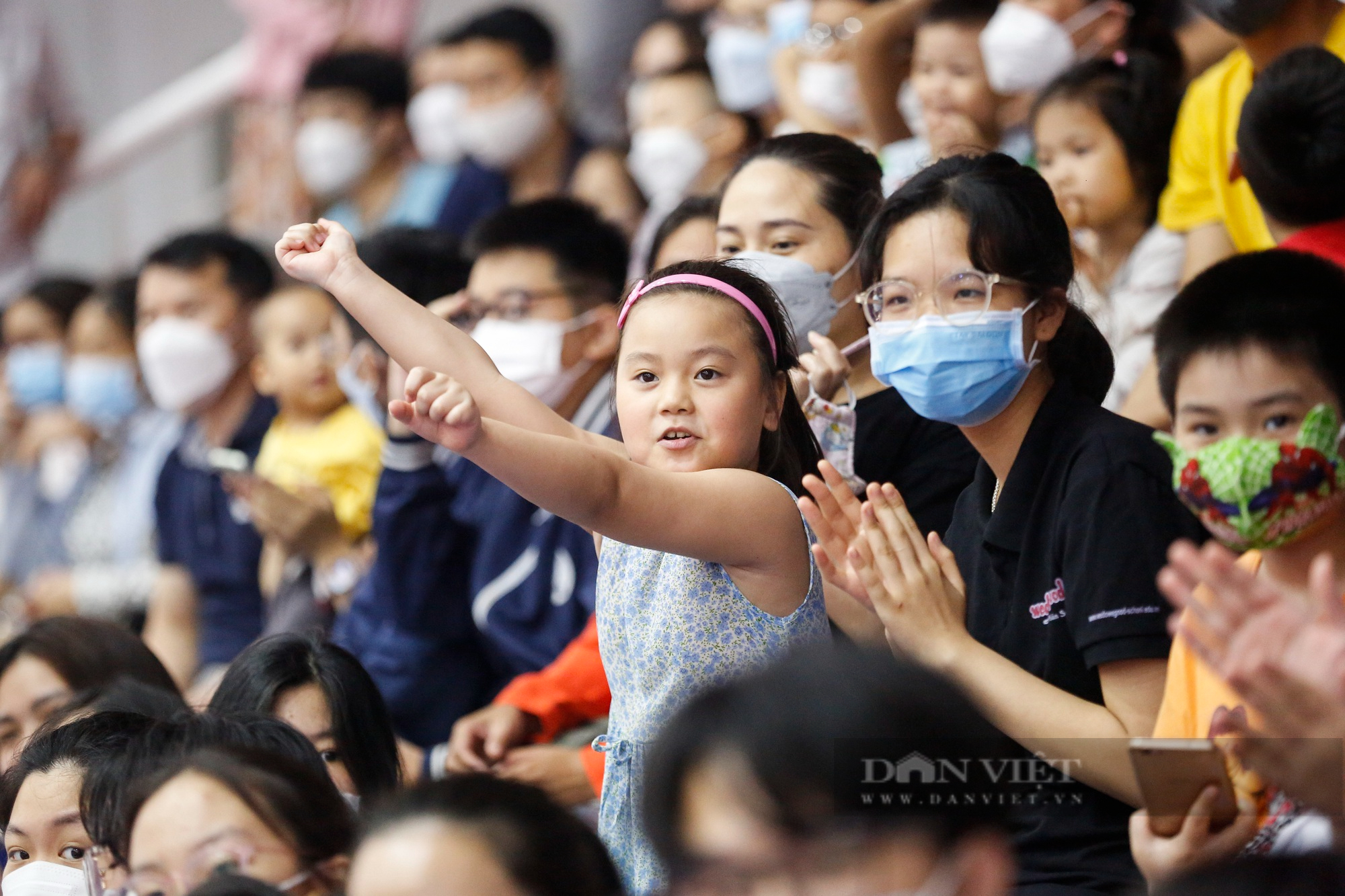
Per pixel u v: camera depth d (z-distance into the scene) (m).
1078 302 11.41
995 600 11.18
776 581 9.67
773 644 9.71
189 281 20.72
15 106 31.19
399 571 15.62
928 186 11.09
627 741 10.01
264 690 11.46
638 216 22.12
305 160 25.53
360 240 17.33
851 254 12.85
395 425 15.56
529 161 24.88
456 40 24.81
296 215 29.98
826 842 5.88
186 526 20.94
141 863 8.50
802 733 5.95
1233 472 9.19
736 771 5.94
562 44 28.38
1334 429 9.14
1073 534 10.52
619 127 27.23
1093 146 15.25
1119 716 10.20
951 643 10.24
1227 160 14.52
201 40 35.31
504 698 13.91
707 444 9.63
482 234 15.67
